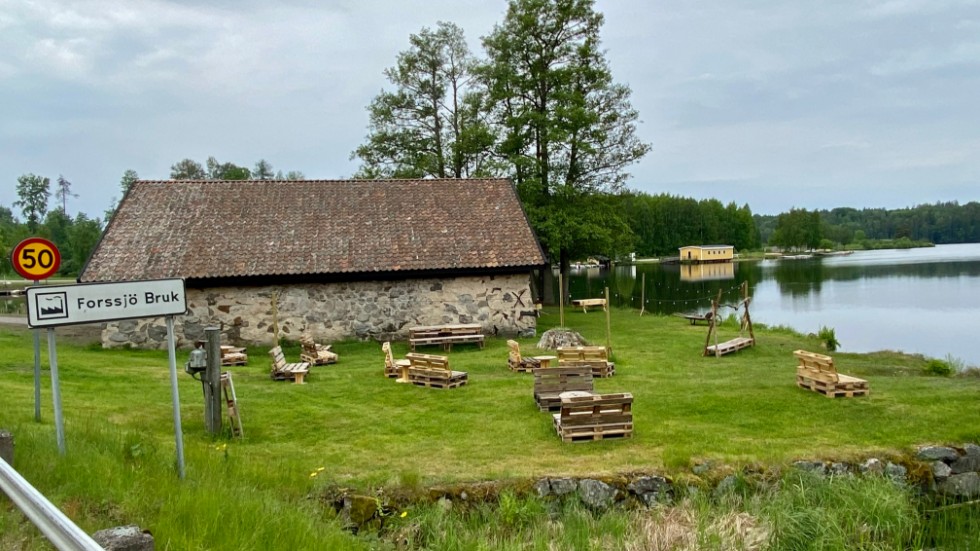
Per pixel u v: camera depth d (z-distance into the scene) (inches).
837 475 377.1
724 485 368.2
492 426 463.8
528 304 902.4
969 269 2733.8
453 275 873.5
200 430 431.8
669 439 429.7
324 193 959.0
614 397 429.7
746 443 417.1
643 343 868.0
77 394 497.7
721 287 2110.0
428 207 957.8
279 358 636.1
